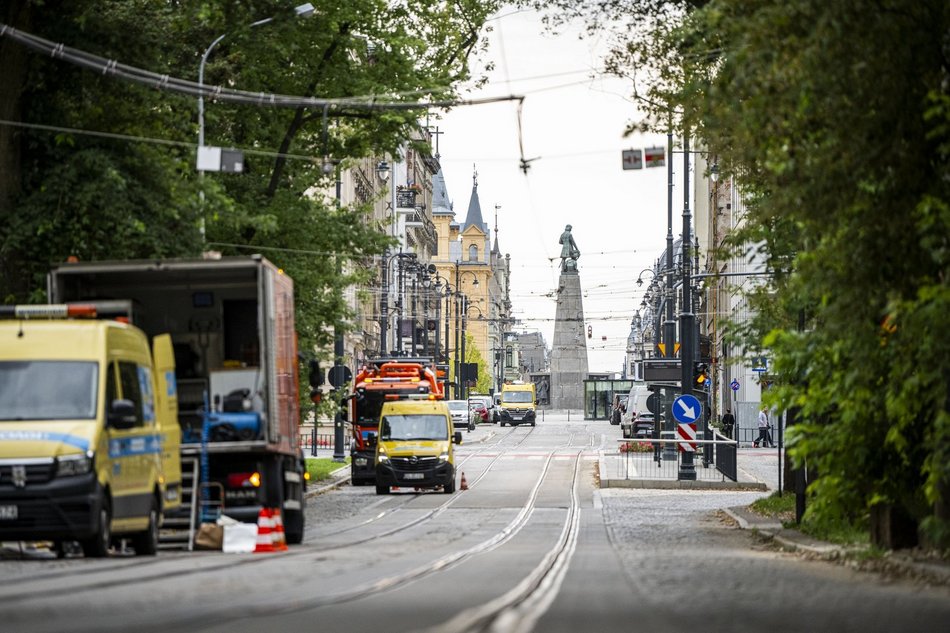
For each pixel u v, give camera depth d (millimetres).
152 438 50375
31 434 45125
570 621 26750
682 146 63656
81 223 68750
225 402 55406
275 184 94812
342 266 100438
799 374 51312
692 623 26609
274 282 56031
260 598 31000
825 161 40469
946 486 43344
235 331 59250
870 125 39562
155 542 50469
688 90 59250
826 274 43375
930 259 41469
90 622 25703
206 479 54781
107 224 69062
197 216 73188
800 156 41031
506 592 33062
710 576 39188
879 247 41594
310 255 97500
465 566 43594
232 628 24875
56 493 44562
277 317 56406
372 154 100938
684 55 60656
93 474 45031
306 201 96375
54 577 37094
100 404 46375
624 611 28828
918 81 39188
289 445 58719
